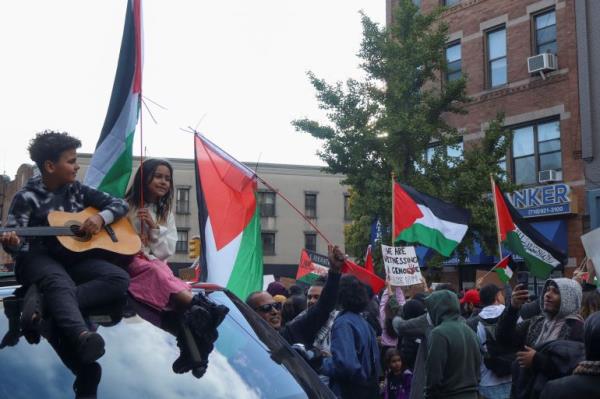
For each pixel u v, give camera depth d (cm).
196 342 333
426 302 645
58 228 332
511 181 2147
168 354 319
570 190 2170
